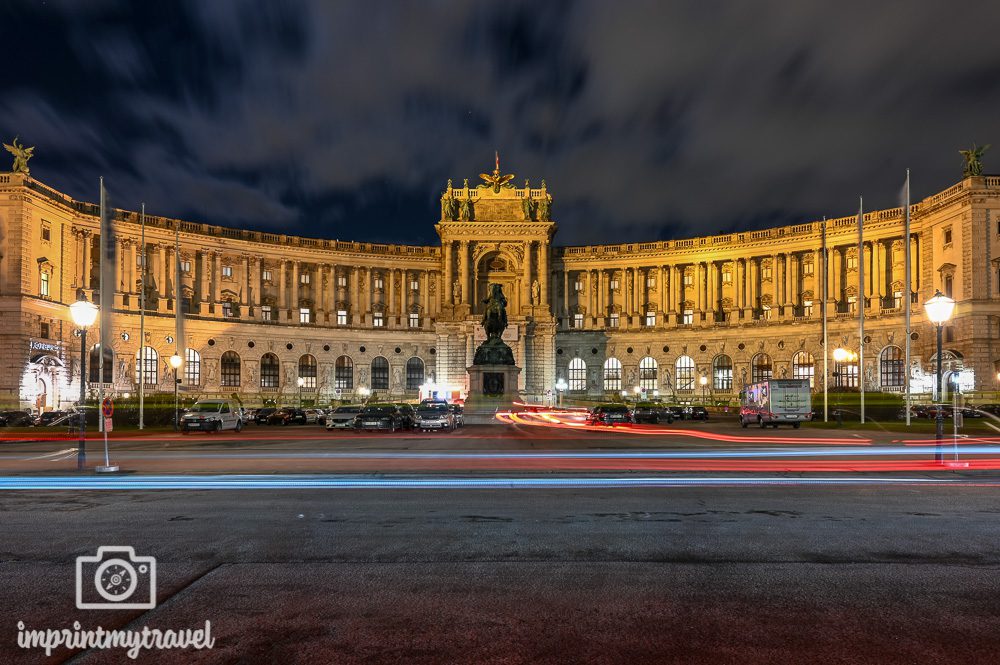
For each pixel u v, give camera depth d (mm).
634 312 132125
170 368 112688
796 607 9289
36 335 93688
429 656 7707
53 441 46094
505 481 22016
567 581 10492
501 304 83625
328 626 8594
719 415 101938
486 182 131000
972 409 76312
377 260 132875
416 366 134250
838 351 82812
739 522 15039
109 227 104625
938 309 30156
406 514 15969
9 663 7504
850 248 114688
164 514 15961
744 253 123062
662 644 8031
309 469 25906
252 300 123312
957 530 14188
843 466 27125
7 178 92250
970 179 93188
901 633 8383
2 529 14266
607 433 53812
